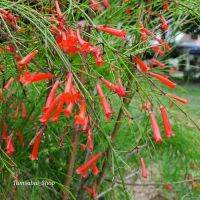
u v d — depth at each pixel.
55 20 0.41
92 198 0.61
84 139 0.61
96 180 0.62
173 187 0.77
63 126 0.59
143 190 0.83
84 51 0.38
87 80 0.49
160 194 0.83
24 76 0.38
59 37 0.40
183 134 0.71
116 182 0.62
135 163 0.72
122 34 0.42
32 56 0.39
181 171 0.80
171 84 0.45
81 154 0.63
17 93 0.54
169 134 0.43
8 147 0.49
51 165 0.64
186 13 0.59
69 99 0.36
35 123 0.58
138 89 0.48
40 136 0.43
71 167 0.56
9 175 0.56
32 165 0.61
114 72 0.50
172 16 0.62
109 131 0.64
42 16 0.41
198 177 0.75
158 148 0.74
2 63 0.51
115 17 0.59
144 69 0.45
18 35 0.48
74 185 0.63
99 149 0.60
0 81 0.51
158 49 0.53
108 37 0.59
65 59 0.37
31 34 0.48
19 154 0.57
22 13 0.39
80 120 0.36
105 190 0.67
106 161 0.58
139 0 0.57
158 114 0.70
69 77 0.36
